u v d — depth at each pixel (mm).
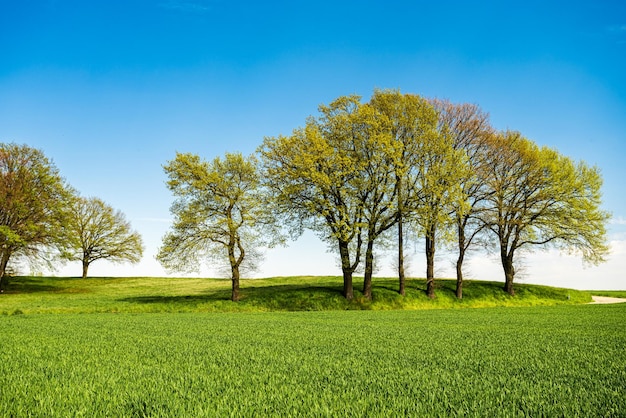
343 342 15414
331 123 39531
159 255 39406
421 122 39719
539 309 39656
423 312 36000
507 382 8383
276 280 69375
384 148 37281
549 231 45031
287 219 40688
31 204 48938
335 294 43562
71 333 18766
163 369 9680
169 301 42875
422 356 11914
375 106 41062
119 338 16703
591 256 45031
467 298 47406
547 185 44625
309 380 8508
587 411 6266
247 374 9125
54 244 49938
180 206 40062
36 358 11523
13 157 49750
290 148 39000
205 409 6207
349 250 40781
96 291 57531
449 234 38031
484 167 43250
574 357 11891
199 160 39812
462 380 8539
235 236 40531
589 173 44969
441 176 39125
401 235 43969
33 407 6473
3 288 56844
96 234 68562
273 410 6348
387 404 6629
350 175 39219
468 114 43719
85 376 8930
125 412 6262
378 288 47156
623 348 14000
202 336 17516
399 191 39125
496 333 19188
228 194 40562
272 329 21062
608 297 67375
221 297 44688
